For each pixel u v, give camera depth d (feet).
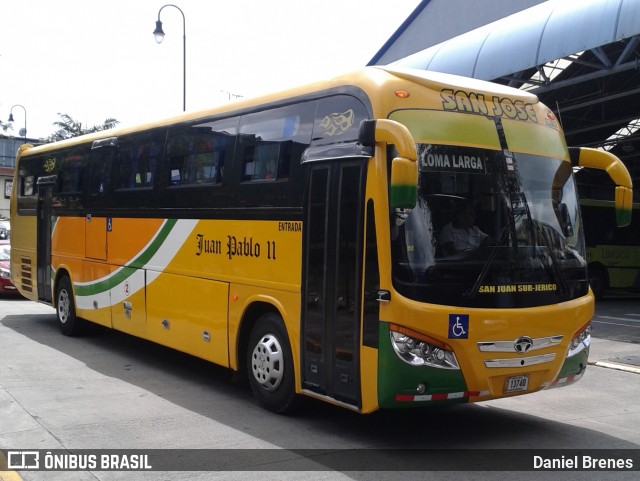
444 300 17.83
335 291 19.65
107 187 33.60
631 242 71.31
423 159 18.53
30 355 32.14
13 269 45.78
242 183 24.08
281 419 22.08
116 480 16.44
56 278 39.01
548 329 19.19
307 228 20.92
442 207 18.48
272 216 22.44
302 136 21.74
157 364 30.81
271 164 22.93
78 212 36.42
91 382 26.89
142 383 26.96
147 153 30.55
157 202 29.30
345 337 19.20
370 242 18.44
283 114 22.80
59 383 26.50
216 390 26.02
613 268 69.87
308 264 20.77
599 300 69.15
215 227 25.36
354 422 21.93
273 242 22.36
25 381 26.66
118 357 32.24
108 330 39.55
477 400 18.42
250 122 24.29
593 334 43.57
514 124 20.48
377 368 17.98
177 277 27.66
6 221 157.28
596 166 21.52
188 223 27.04
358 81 19.88
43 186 41.14
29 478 16.53
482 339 18.08
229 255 24.50
